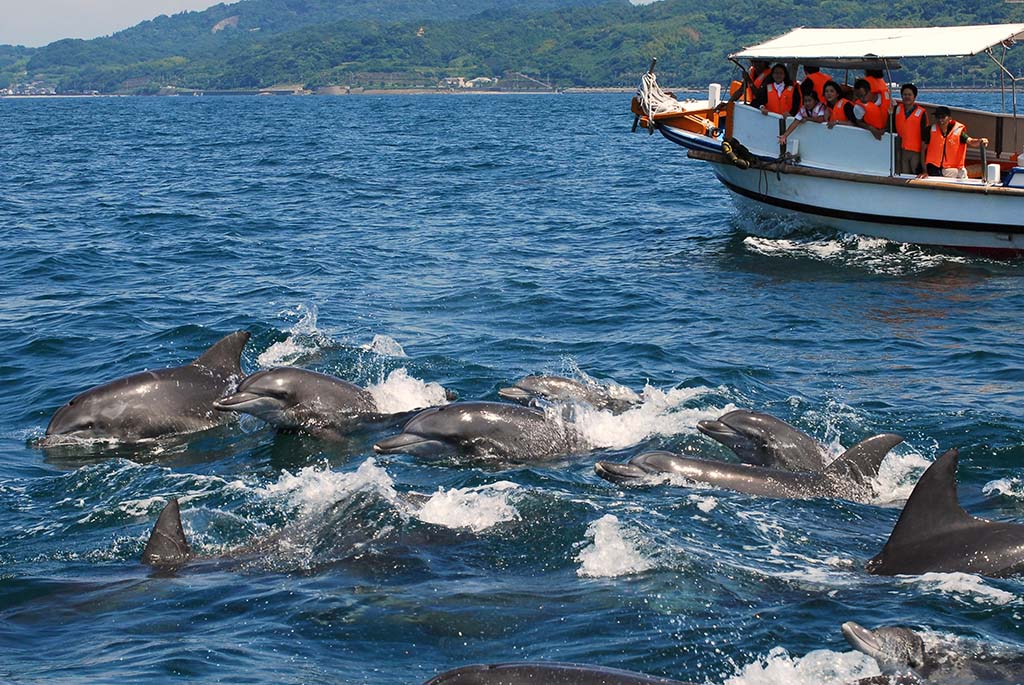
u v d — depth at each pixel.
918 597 8.95
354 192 39.25
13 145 67.56
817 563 9.77
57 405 15.34
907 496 11.55
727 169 27.61
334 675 7.90
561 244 27.67
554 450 13.02
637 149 59.28
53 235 28.77
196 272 24.05
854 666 7.86
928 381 16.00
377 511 10.73
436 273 23.86
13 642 8.55
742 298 21.41
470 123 94.00
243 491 11.88
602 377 16.16
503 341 18.14
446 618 8.74
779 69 25.86
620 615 8.74
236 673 7.90
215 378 14.70
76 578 9.76
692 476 11.65
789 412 14.39
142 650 8.30
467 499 10.85
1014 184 24.44
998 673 7.63
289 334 18.34
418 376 16.09
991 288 22.30
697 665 8.02
